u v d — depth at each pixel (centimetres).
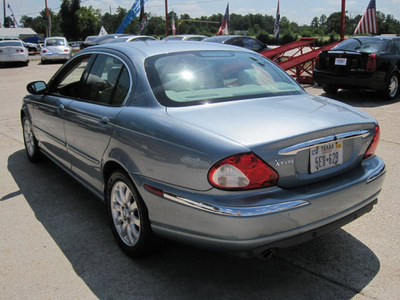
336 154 251
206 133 230
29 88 420
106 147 297
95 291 256
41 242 321
